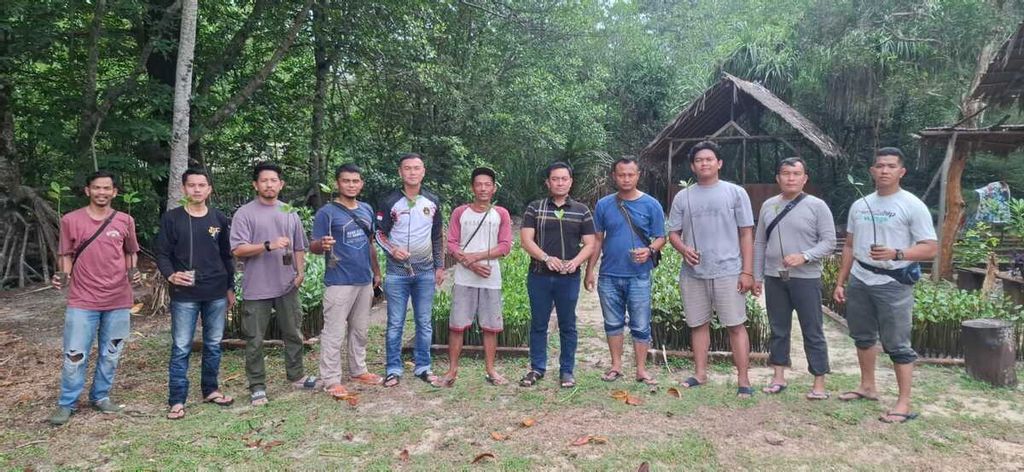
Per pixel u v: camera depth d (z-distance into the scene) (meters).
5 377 4.97
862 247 3.98
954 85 14.63
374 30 10.98
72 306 3.89
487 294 4.56
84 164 9.73
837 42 15.51
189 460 3.36
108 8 9.11
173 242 4.02
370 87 12.63
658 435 3.64
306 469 3.26
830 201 17.66
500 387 4.54
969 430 3.72
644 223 4.45
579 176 18.95
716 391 4.43
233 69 11.32
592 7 21.67
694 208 4.35
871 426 3.77
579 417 3.92
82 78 10.48
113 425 3.87
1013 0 12.96
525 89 15.59
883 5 14.84
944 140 9.84
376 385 4.62
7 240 9.59
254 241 4.25
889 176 3.86
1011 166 16.59
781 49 18.42
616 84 22.55
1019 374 4.88
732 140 17.59
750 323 5.46
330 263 4.43
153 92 9.73
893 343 3.86
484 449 3.48
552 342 5.98
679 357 5.28
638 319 4.54
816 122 18.11
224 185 13.85
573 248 4.46
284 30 10.59
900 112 16.62
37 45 9.20
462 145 14.36
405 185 4.63
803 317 4.22
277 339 5.86
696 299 4.46
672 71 22.77
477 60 14.48
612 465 3.26
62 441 3.63
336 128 12.84
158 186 11.57
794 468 3.23
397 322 4.64
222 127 12.17
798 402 4.19
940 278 9.53
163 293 7.21
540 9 15.77
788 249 4.19
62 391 3.91
